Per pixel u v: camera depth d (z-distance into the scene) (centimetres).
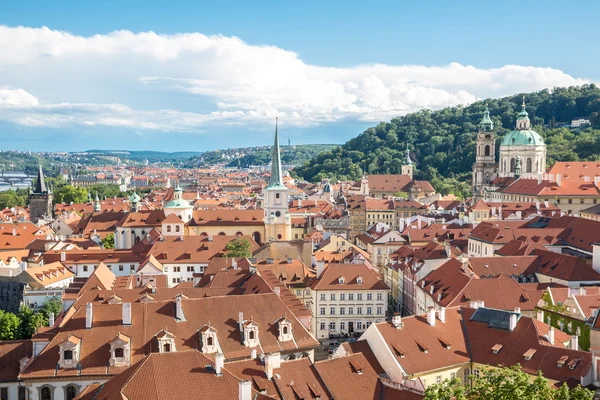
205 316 12206
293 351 12312
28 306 18738
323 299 18612
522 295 15625
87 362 11144
